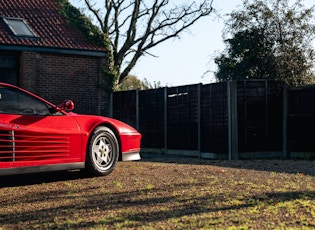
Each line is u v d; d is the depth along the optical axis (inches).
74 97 529.7
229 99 403.2
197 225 136.5
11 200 186.7
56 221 147.8
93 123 249.1
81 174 260.2
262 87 416.2
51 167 227.5
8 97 218.2
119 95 546.3
